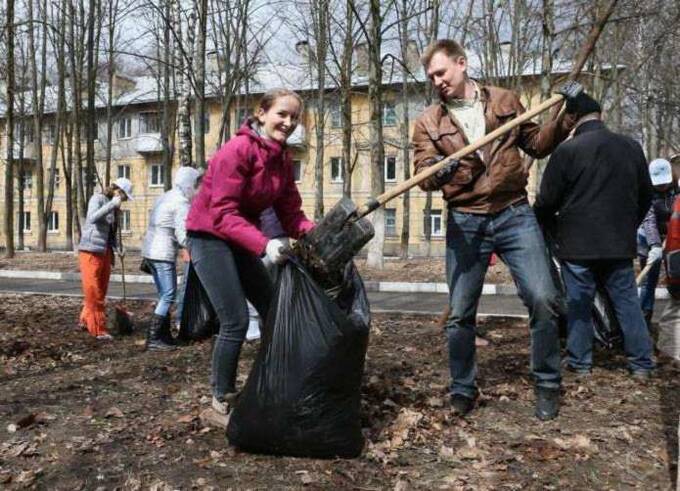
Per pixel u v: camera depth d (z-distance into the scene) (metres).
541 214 4.95
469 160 3.63
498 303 10.34
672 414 3.89
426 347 6.03
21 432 3.67
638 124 24.30
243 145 3.46
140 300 10.05
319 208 24.52
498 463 3.21
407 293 12.58
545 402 3.79
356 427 3.24
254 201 3.58
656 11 13.38
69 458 3.29
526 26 18.72
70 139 26.70
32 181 45.97
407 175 24.92
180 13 14.49
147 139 41.59
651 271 6.73
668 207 6.40
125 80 39.81
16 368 5.29
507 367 5.06
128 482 3.01
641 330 4.69
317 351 3.11
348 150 18.56
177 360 5.58
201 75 14.18
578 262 4.73
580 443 3.43
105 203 6.83
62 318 8.34
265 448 3.24
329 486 2.96
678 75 19.50
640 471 3.14
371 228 3.29
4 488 2.99
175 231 6.18
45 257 22.67
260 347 3.26
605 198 4.57
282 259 3.25
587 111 4.66
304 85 32.12
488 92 3.72
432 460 3.25
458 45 3.69
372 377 4.71
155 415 3.96
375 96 15.81
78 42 23.45
